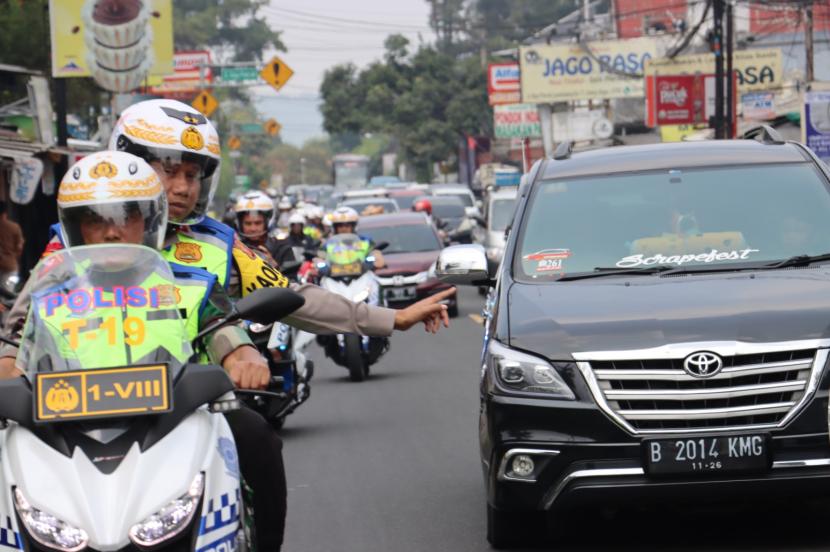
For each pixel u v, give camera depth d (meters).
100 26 64.81
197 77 142.25
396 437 28.28
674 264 18.86
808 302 17.03
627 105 133.88
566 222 19.83
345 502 21.86
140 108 12.37
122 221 11.05
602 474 16.38
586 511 19.41
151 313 10.62
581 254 19.23
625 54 129.12
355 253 41.44
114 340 10.39
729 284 17.80
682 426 16.36
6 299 15.33
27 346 10.62
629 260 19.02
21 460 9.82
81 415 9.74
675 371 16.36
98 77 65.12
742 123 109.06
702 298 17.38
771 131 22.11
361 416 31.92
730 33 89.38
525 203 20.48
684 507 18.83
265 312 11.09
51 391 9.78
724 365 16.33
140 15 65.12
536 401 16.62
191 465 9.90
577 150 22.69
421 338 51.34
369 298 41.03
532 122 146.75
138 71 65.25
